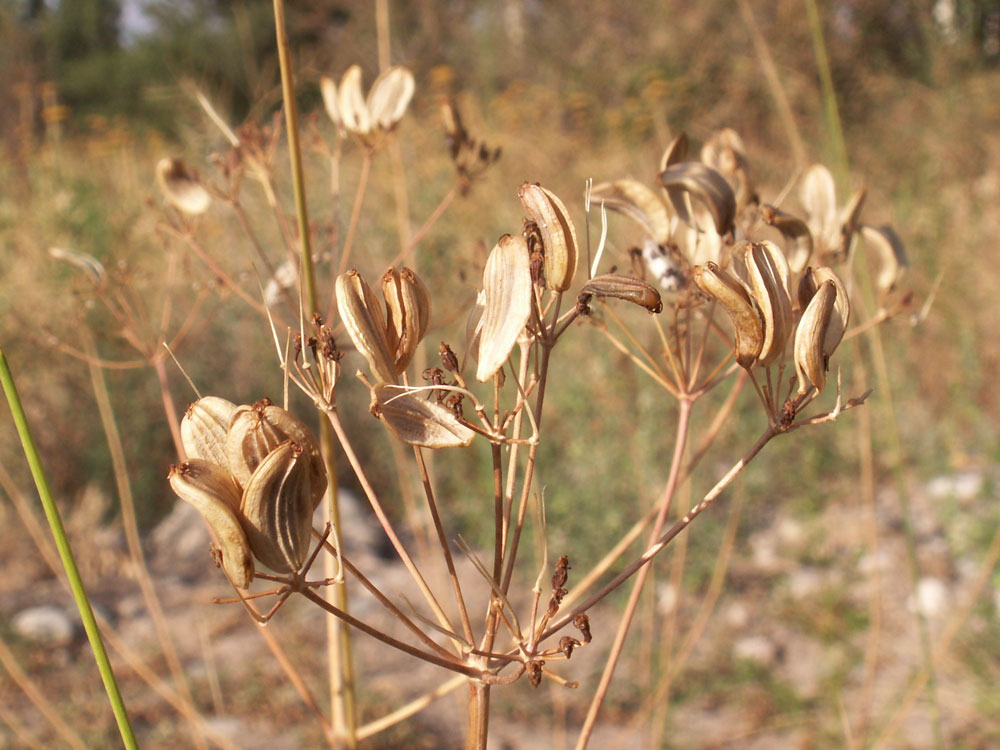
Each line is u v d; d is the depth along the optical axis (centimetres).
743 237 151
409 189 535
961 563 464
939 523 501
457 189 221
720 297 104
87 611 104
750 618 431
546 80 1093
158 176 205
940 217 640
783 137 762
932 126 761
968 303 599
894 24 861
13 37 766
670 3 970
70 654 419
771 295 104
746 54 885
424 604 454
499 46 1105
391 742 362
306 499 93
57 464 520
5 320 458
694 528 468
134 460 526
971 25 849
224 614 449
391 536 109
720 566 274
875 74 852
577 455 466
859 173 707
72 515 506
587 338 487
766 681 384
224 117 452
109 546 502
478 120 722
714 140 161
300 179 171
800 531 493
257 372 545
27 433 102
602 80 1060
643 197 147
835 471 552
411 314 102
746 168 153
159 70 1359
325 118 502
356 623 103
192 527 528
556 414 490
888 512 518
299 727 365
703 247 148
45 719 368
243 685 394
